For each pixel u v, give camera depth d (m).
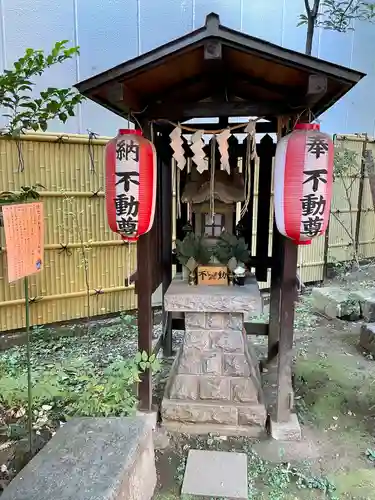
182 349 3.07
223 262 3.23
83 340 4.73
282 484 2.38
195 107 2.55
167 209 3.68
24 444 2.63
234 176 3.24
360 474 2.46
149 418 2.91
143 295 2.86
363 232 7.37
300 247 6.68
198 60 2.31
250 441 2.81
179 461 2.62
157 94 2.60
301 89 2.37
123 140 2.35
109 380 2.85
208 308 2.89
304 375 3.79
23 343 4.58
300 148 2.23
